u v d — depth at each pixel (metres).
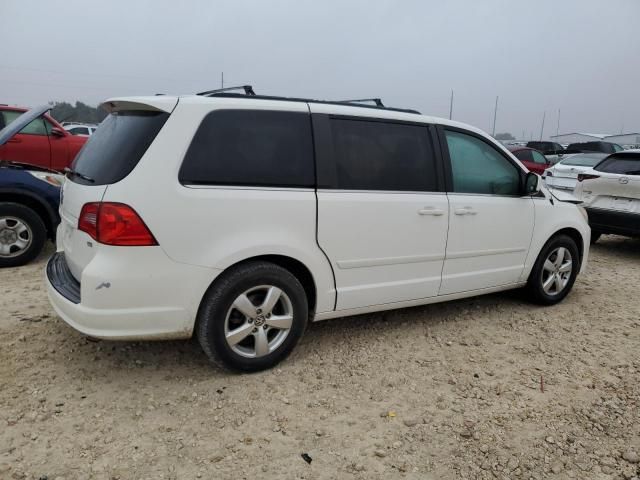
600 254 8.03
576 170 12.34
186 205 3.08
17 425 2.87
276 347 3.54
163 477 2.53
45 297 4.79
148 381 3.39
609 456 2.84
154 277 3.04
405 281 4.06
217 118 3.25
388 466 2.69
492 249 4.55
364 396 3.34
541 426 3.09
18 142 7.57
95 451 2.69
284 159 3.44
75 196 3.33
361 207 3.70
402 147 3.99
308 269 3.55
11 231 5.75
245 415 3.07
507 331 4.51
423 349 4.06
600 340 4.39
